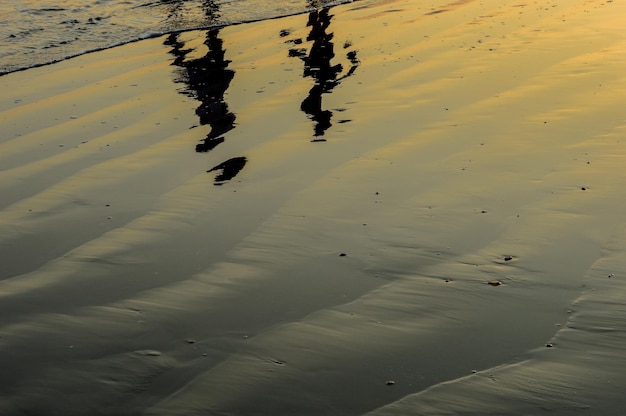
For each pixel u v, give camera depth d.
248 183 6.25
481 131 6.86
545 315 4.36
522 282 4.68
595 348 4.05
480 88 7.87
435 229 5.37
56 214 5.96
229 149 6.94
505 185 5.88
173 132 7.41
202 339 4.33
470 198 5.73
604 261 4.82
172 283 4.94
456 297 4.59
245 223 5.63
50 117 7.96
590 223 5.27
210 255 5.24
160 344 4.31
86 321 4.56
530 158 6.26
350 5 11.83
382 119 7.32
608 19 9.91
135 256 5.29
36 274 5.13
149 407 3.80
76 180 6.52
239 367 4.06
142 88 8.66
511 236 5.19
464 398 3.74
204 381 3.97
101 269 5.14
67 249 5.44
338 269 4.98
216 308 4.63
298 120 7.47
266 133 7.23
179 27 11.01
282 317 4.50
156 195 6.17
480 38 9.61
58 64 9.68
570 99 7.38
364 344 4.20
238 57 9.62
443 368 3.97
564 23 9.91
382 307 4.54
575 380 3.82
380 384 3.88
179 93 8.45
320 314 4.51
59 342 4.36
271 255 5.19
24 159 6.99
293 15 11.43
